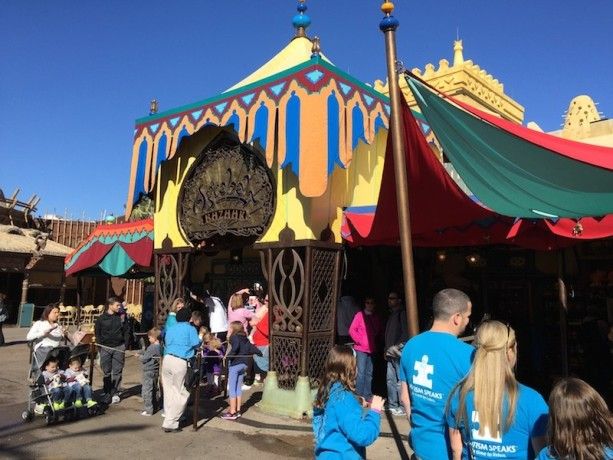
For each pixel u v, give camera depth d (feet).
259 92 25.68
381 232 24.26
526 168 16.49
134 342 52.26
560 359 29.96
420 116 30.09
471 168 18.61
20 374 36.78
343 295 31.81
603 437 7.11
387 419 23.77
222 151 29.40
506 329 8.93
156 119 30.78
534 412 8.26
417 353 10.31
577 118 38.55
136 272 53.98
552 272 30.66
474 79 38.73
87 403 24.50
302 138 23.41
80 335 29.25
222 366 29.30
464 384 8.84
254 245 26.76
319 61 23.73
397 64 16.06
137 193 31.07
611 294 28.43
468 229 23.90
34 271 94.07
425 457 9.75
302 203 25.21
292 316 24.94
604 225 20.52
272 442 20.57
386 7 16.03
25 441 20.68
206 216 29.86
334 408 10.53
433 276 33.50
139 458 18.71
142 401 27.86
